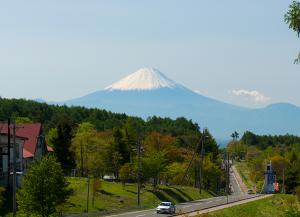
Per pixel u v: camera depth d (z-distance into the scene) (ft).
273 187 556.51
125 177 346.33
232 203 345.72
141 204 304.09
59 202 190.90
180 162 524.93
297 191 408.87
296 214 142.92
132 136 469.57
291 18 84.43
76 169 392.88
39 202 188.24
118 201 292.81
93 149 387.14
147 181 411.34
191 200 380.99
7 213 210.59
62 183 192.13
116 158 390.63
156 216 243.60
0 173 243.19
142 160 354.33
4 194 225.76
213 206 313.94
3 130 263.29
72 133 394.93
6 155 251.60
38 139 308.40
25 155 286.05
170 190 377.91
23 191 191.31
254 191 579.89
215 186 537.65
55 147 373.40
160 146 469.16
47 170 190.90
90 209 256.11
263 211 323.98
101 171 397.60
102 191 306.14
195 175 497.05
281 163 595.06
